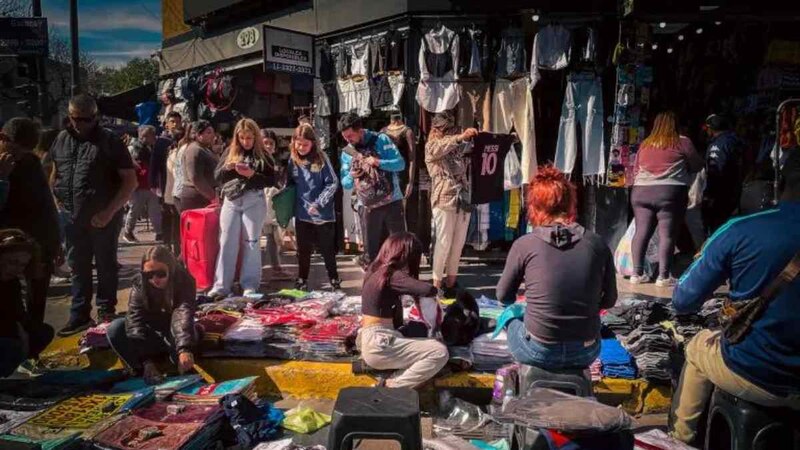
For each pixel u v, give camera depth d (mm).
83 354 4188
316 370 3859
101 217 4500
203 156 5496
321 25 8148
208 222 5258
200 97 11156
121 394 3422
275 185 5348
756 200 3279
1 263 3443
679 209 5789
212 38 11148
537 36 6617
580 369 2988
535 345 2947
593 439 2293
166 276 3705
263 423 3393
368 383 3787
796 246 2285
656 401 3648
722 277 2477
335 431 2408
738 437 2498
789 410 2418
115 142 4516
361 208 5426
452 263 5480
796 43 6941
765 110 7121
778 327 2334
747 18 6477
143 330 3822
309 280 6254
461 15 6863
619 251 6465
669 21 6559
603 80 6836
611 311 4559
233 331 4070
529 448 2336
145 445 2893
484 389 3723
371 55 7316
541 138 7402
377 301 3600
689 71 7754
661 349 3789
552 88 7324
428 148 5180
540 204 3064
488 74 6895
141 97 13930
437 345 3549
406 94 7082
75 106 4359
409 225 7086
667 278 5871
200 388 3568
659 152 5742
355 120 5160
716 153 6480
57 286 6418
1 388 3518
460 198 5215
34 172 4180
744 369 2428
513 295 3111
